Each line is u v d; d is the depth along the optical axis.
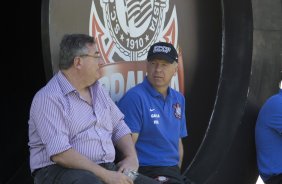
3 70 7.40
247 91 8.12
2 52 7.38
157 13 7.40
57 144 5.59
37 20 7.48
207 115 8.02
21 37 7.46
